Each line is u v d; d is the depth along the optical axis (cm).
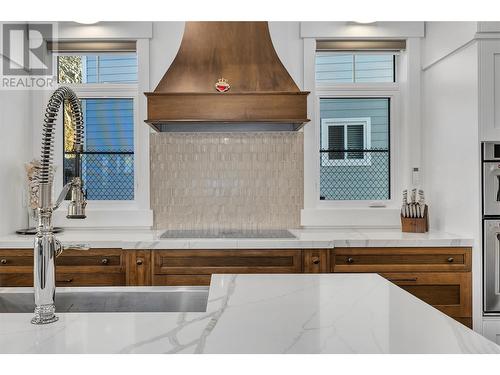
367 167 359
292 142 346
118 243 281
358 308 125
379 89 356
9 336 101
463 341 98
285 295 141
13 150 320
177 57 291
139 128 343
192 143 345
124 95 351
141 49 341
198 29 295
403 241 286
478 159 273
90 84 351
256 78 286
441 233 312
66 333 103
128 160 355
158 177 344
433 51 328
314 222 343
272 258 283
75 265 283
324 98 358
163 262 282
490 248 277
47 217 117
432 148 335
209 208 346
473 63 276
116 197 355
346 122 359
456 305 285
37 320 111
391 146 357
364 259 287
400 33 345
